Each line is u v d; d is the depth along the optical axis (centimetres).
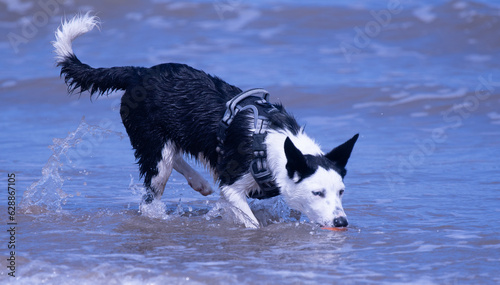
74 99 1931
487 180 1145
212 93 923
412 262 714
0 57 2308
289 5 2598
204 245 794
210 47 2334
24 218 916
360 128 1630
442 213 940
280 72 2075
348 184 1143
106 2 2673
